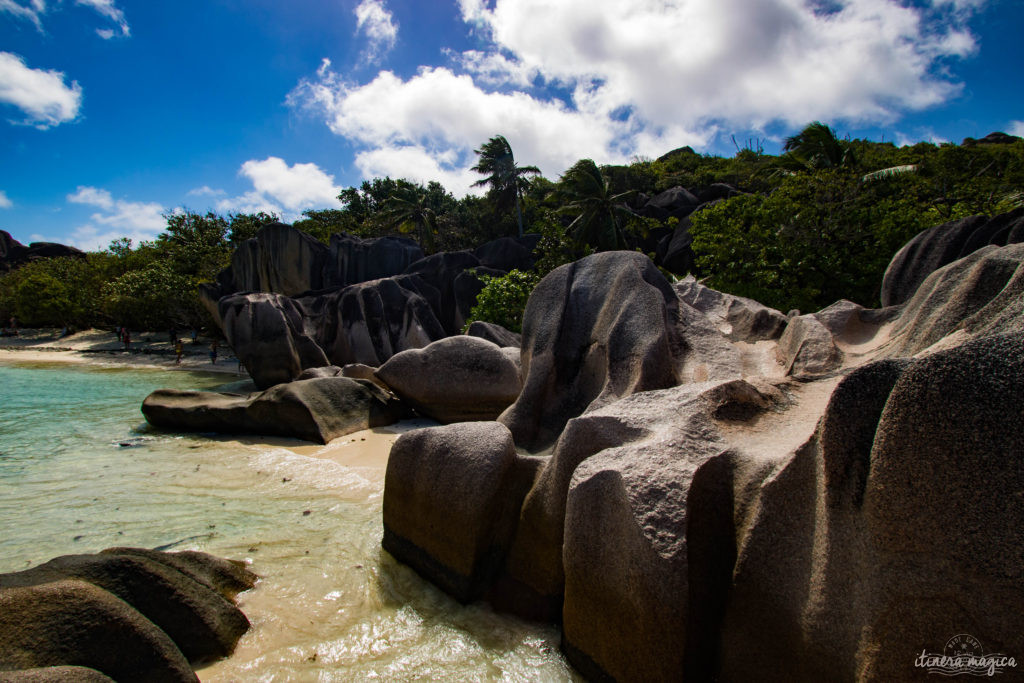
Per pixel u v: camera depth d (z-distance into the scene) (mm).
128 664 2604
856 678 2086
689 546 2592
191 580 3320
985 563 1842
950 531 1914
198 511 5359
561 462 3525
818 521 2398
